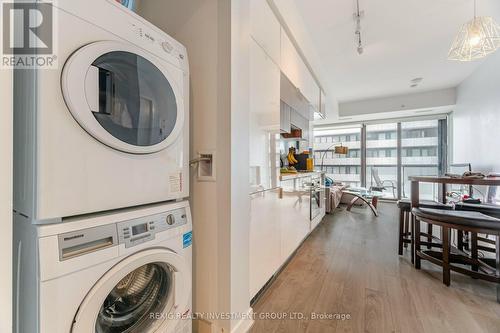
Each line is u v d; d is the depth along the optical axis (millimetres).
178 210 976
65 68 620
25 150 602
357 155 6266
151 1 1410
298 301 1534
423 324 1297
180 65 1026
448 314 1379
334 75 3844
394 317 1358
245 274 1304
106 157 724
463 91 4094
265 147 1642
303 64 2680
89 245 661
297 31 2244
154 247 838
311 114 3711
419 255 1967
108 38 734
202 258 1245
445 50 2994
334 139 6594
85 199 669
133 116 805
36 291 572
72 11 642
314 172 3150
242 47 1275
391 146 5836
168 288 942
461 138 4184
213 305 1215
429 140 5422
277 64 1868
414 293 1606
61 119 615
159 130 904
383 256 2281
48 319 571
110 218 729
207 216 1232
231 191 1172
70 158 635
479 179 1582
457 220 1615
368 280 1799
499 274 1510
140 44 839
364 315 1382
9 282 566
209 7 1222
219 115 1194
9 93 573
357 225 3463
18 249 617
